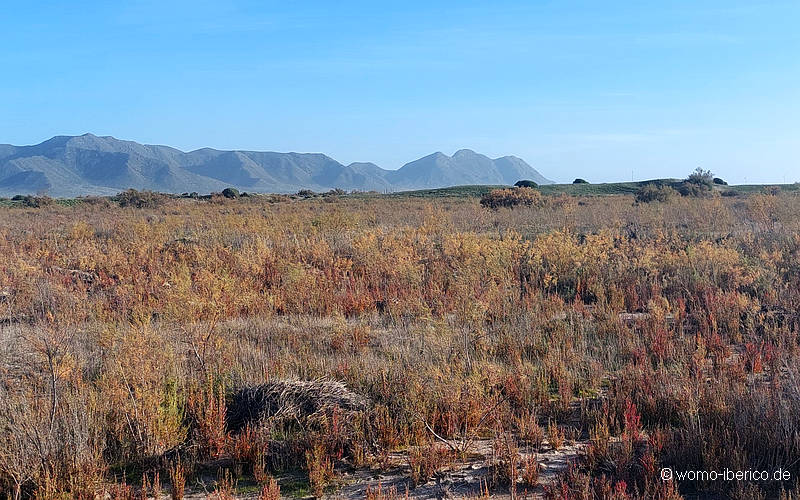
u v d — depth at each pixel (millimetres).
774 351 9719
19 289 13664
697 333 11125
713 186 57969
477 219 26766
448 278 14945
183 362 9062
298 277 14578
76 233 22828
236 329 11328
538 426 7371
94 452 6406
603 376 9484
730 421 6816
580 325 11547
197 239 20859
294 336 11039
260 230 22406
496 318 12141
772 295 13359
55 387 6910
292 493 6047
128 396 7531
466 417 7383
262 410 7562
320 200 57188
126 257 17797
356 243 18828
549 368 9375
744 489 5570
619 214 28359
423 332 10203
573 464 6234
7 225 28219
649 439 6660
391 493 5781
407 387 7945
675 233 20516
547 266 16359
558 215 28828
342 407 7707
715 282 14500
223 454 6914
